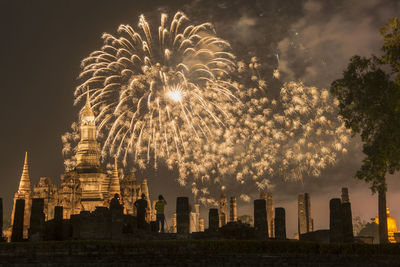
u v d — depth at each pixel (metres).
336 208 33.59
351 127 35.19
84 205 77.81
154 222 39.66
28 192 71.12
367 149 34.50
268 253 27.67
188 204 35.09
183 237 33.50
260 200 34.84
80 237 30.86
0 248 26.34
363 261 28.11
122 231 31.89
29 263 26.19
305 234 46.03
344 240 34.16
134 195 74.81
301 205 54.81
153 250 27.19
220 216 59.47
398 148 32.47
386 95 32.81
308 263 27.73
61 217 35.06
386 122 32.75
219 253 27.50
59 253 26.39
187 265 27.17
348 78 34.56
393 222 77.06
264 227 34.38
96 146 84.19
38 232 32.78
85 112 85.38
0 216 31.84
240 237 34.97
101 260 26.48
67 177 69.94
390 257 28.34
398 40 33.91
